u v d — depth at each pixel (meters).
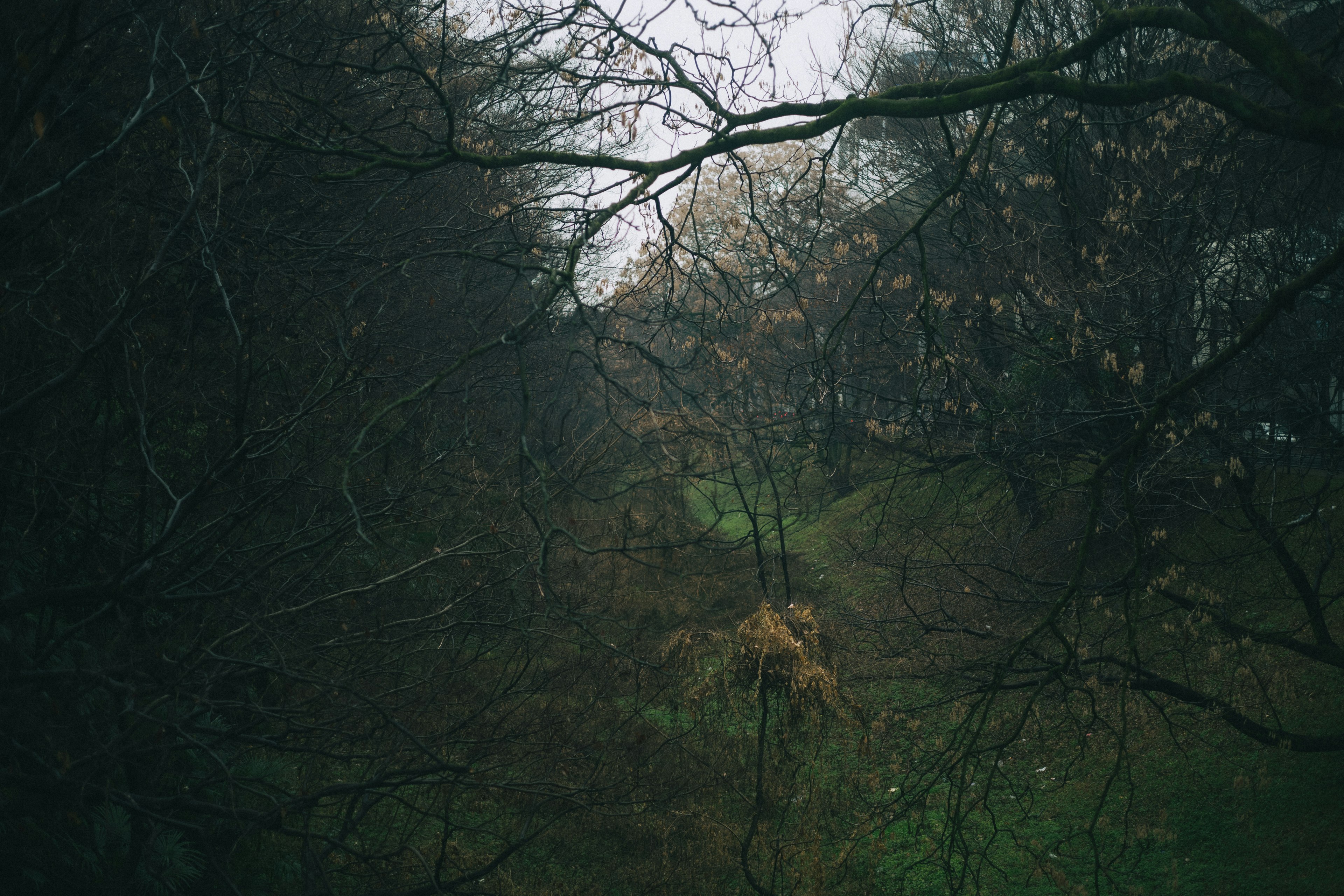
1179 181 9.79
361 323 5.83
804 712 9.70
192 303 5.74
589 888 7.61
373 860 5.43
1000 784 9.88
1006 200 11.78
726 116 5.27
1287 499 8.80
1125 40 10.45
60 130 5.33
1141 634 11.16
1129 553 11.88
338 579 5.94
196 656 4.57
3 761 3.97
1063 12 11.87
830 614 13.48
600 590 8.10
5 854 4.14
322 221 7.67
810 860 7.84
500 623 5.74
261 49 5.09
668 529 8.04
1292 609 10.21
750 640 9.62
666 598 12.18
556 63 5.70
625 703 10.08
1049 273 10.38
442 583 6.79
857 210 16.38
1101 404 9.68
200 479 5.09
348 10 7.69
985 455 10.42
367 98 8.37
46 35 3.78
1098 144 11.35
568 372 4.54
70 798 3.94
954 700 8.84
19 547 4.96
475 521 6.64
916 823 9.26
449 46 6.23
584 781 7.07
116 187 5.17
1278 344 8.83
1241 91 9.38
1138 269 9.00
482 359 8.68
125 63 5.88
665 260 6.07
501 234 8.66
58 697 4.14
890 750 10.55
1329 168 8.58
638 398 4.28
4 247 4.36
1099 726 10.16
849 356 10.78
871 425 9.45
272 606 5.30
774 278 7.16
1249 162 9.48
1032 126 10.76
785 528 7.76
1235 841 7.77
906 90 5.20
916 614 9.48
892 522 13.83
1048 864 6.44
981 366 11.12
